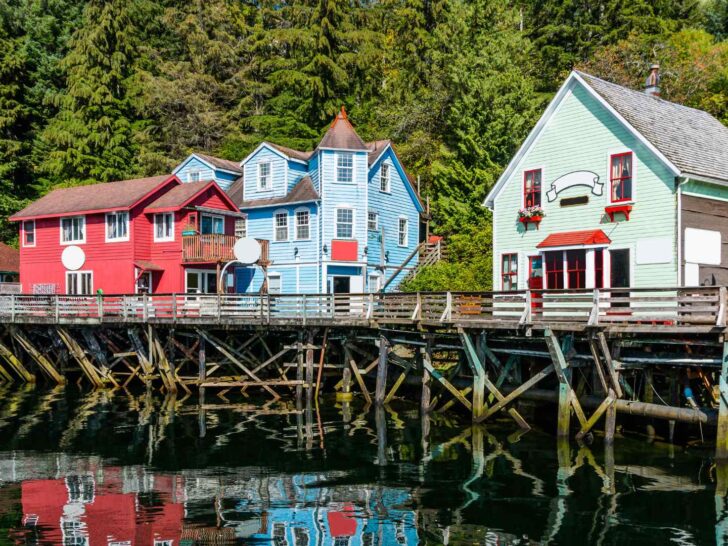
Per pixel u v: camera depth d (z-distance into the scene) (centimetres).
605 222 2083
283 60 5275
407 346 2698
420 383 2183
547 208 2247
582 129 2158
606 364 1634
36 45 5606
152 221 3200
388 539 1059
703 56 3831
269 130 5059
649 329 1459
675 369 1623
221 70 5431
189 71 5259
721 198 2036
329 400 2356
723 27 5425
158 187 3225
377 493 1282
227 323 2409
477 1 4241
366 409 2181
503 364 2064
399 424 1920
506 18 4250
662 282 1938
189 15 5250
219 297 2462
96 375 2712
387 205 3588
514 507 1189
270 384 2353
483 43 4038
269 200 3462
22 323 2838
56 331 2834
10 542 1052
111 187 3472
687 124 2258
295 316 2636
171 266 3128
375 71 5269
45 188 5072
